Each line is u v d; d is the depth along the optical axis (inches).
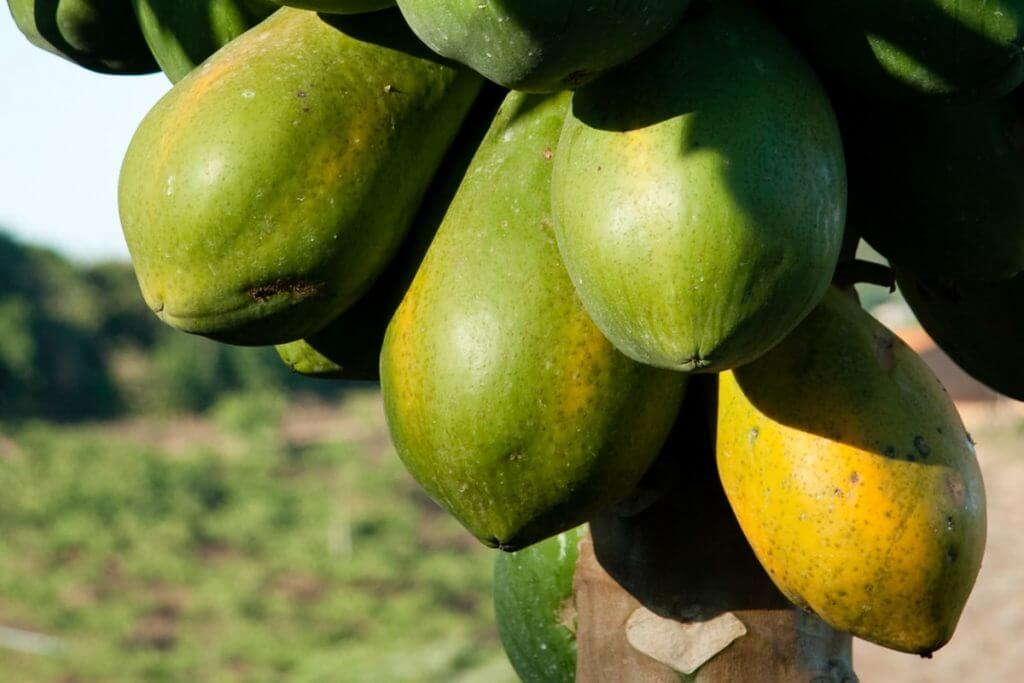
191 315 60.0
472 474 58.3
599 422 58.0
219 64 60.5
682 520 62.2
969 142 59.5
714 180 55.5
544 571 68.7
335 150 59.4
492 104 61.9
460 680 402.0
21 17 67.9
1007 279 62.6
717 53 56.8
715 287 55.4
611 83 57.1
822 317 59.8
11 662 488.1
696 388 61.4
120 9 66.7
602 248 56.1
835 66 58.0
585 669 63.3
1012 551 426.6
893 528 57.9
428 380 58.5
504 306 58.0
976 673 331.9
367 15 60.7
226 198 58.9
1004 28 56.2
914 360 60.1
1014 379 64.1
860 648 355.3
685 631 62.1
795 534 58.6
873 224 61.1
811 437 58.6
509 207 59.1
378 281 62.0
